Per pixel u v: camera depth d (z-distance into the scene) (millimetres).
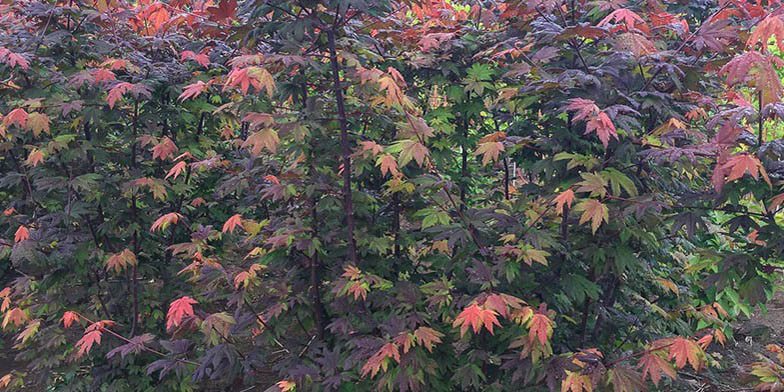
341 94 2979
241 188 3324
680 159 3088
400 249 3672
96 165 3855
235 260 4184
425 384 2973
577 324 3520
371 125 3445
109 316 3879
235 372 3197
